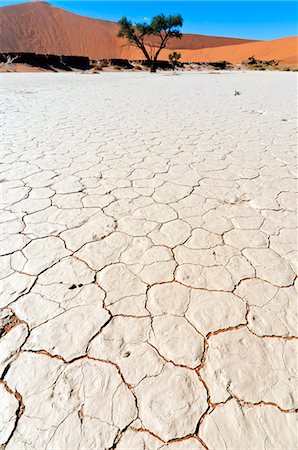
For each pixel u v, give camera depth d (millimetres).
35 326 1309
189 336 1277
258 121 5613
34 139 4156
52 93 9922
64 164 3215
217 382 1097
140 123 5383
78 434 939
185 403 1028
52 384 1078
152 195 2553
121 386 1075
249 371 1139
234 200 2486
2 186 2641
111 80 17000
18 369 1129
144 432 946
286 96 9531
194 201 2461
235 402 1036
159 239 1940
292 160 3436
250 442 935
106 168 3133
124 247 1849
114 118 5820
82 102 8008
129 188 2678
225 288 1543
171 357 1186
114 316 1368
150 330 1303
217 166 3246
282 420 989
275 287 1553
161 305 1433
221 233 2018
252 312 1401
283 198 2525
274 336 1283
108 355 1188
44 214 2201
